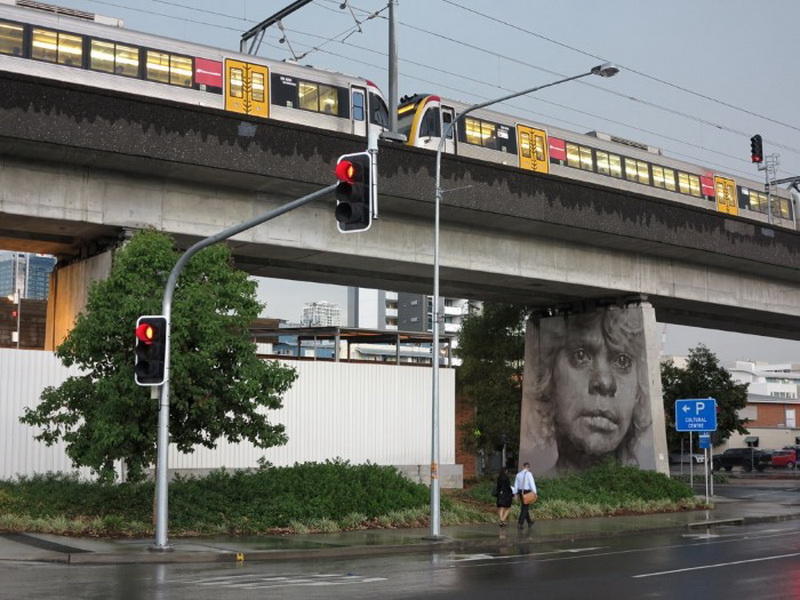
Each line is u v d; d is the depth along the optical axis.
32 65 27.28
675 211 39.50
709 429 36.22
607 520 30.14
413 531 24.86
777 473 70.25
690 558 19.50
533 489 26.33
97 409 21.72
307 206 31.30
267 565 17.91
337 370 36.25
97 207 27.19
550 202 35.06
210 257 22.72
